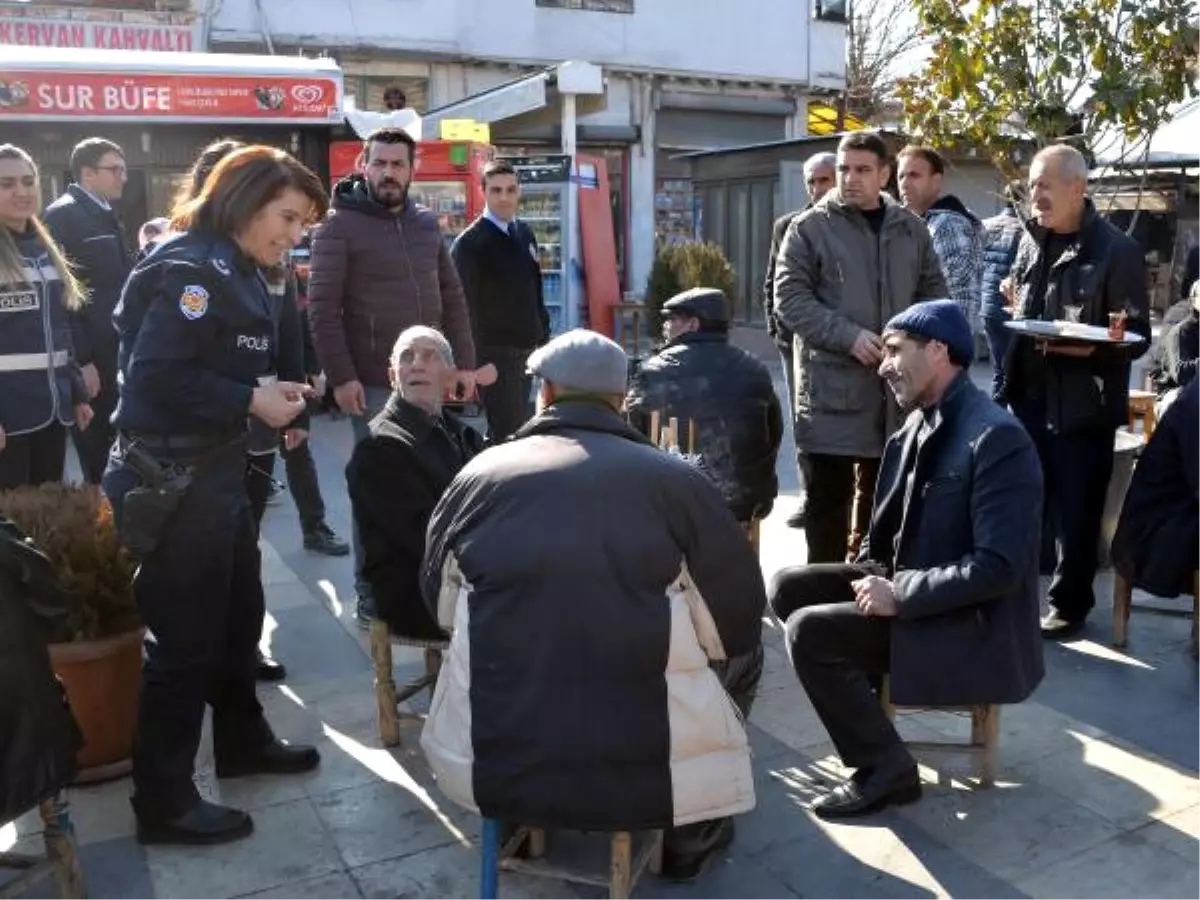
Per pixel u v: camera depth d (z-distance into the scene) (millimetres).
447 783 2404
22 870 2748
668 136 17719
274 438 3898
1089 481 4270
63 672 3174
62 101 7859
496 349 5867
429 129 12016
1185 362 4629
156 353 2748
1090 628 4473
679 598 2344
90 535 3268
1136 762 3404
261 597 3330
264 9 14492
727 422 3811
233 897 2783
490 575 2289
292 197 2842
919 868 2885
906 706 3016
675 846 2818
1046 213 4266
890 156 4355
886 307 4207
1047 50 6375
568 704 2271
